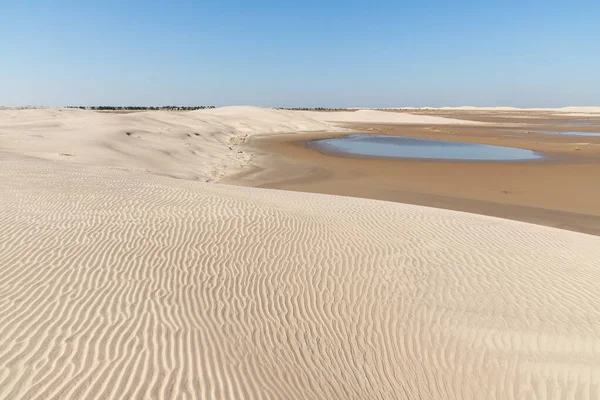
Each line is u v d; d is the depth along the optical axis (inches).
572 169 989.2
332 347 241.1
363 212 468.4
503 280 314.5
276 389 200.1
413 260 341.1
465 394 219.6
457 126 2593.5
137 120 1493.6
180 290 276.4
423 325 261.9
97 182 527.5
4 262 284.4
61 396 173.8
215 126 1942.7
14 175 536.1
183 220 392.8
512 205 678.5
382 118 3265.3
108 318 234.4
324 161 1139.3
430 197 733.9
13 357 193.9
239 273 307.3
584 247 391.9
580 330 257.4
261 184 839.7
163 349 213.5
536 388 221.5
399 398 214.4
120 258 308.5
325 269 321.1
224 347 224.4
